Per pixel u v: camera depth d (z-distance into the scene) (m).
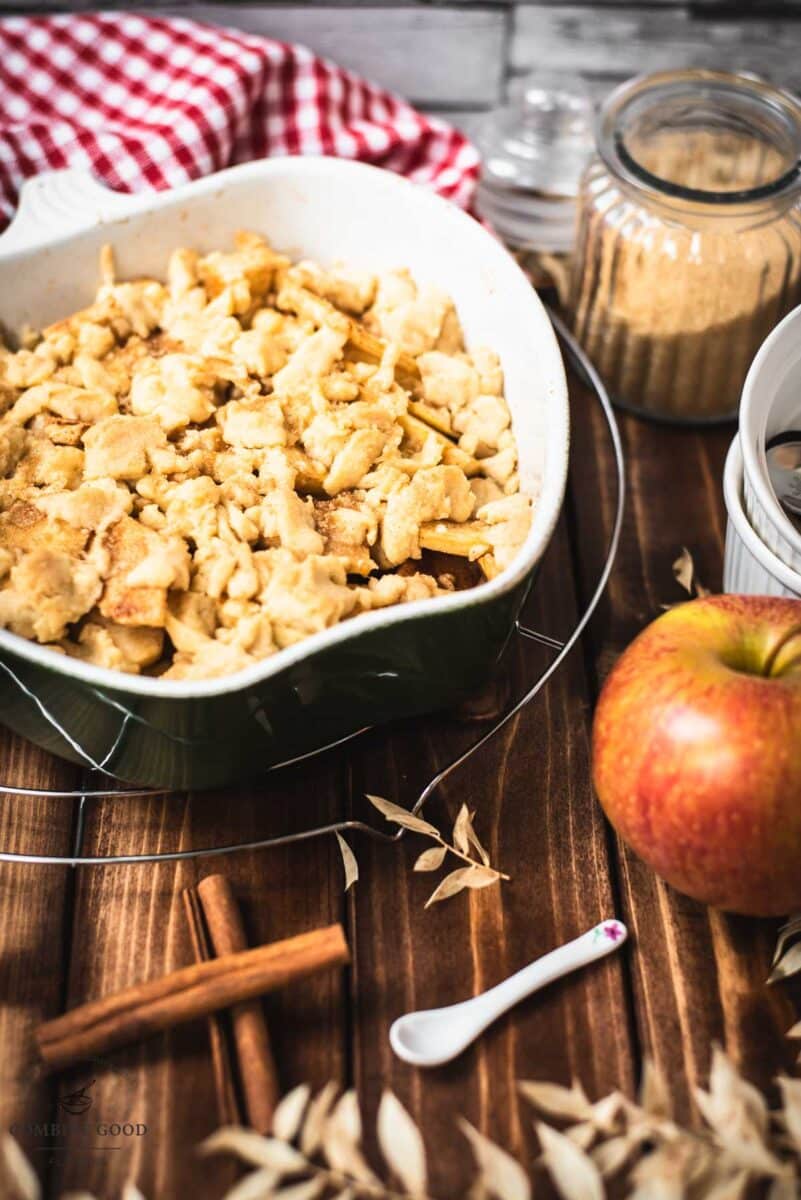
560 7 0.79
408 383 0.61
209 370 0.59
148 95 0.71
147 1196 0.49
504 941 0.54
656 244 0.63
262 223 0.64
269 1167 0.49
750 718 0.49
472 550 0.56
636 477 0.67
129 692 0.49
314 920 0.55
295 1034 0.52
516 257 0.74
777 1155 0.50
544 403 0.57
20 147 0.68
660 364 0.66
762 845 0.50
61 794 0.54
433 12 0.78
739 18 0.79
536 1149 0.50
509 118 0.75
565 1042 0.52
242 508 0.56
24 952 0.54
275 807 0.57
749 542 0.55
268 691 0.50
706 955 0.54
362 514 0.56
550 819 0.57
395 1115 0.50
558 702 0.60
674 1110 0.52
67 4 0.78
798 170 0.62
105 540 0.54
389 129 0.72
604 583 0.58
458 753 0.58
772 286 0.64
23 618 0.52
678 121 0.68
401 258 0.64
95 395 0.58
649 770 0.51
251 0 0.78
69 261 0.62
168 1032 0.52
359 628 0.50
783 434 0.59
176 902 0.55
